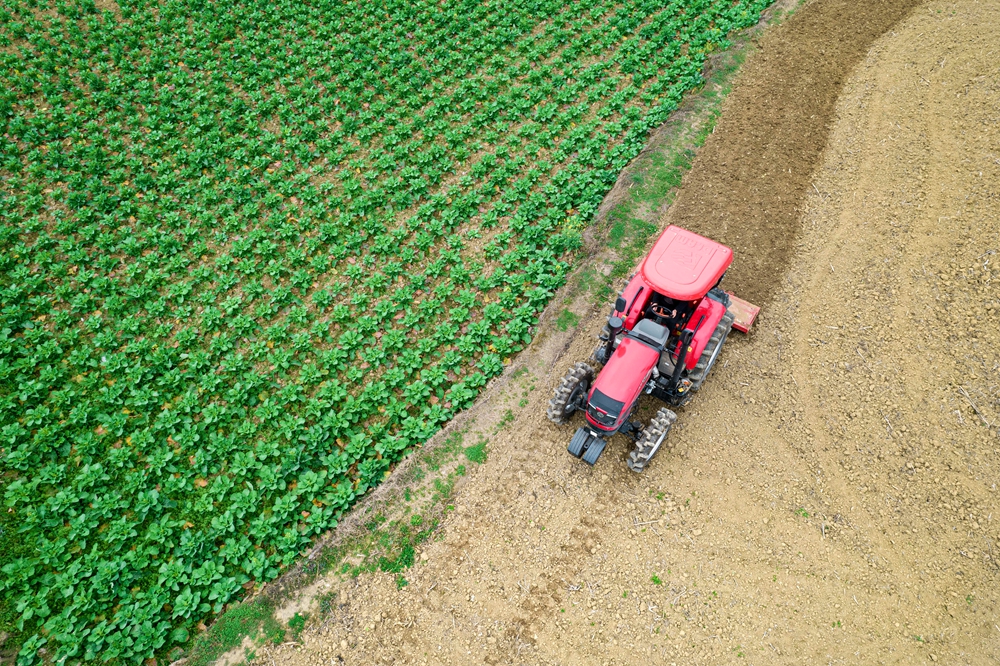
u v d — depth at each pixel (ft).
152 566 31.76
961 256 39.65
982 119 47.62
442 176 51.57
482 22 64.85
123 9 65.87
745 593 28.96
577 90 56.95
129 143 55.01
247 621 29.58
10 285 44.47
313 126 55.01
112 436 36.60
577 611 28.96
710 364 34.86
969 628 27.37
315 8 68.03
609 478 33.09
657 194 47.03
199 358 39.65
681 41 61.11
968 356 35.42
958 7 59.41
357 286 44.62
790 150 48.91
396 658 28.43
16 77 58.80
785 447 33.71
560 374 37.55
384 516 32.55
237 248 45.96
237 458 34.71
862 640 27.40
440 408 37.32
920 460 32.30
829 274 40.75
